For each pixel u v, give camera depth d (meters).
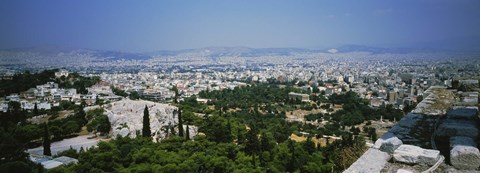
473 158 10.79
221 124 82.62
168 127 89.38
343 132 107.56
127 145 61.66
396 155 11.83
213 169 55.22
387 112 130.75
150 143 68.38
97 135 90.94
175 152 63.06
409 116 18.64
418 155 11.48
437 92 27.45
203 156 57.34
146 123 78.56
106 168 52.12
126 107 99.12
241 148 69.44
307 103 160.00
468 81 31.06
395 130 15.92
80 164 51.66
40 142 84.62
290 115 140.25
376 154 12.39
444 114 18.53
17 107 116.56
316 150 72.75
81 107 111.88
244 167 55.44
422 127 16.17
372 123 122.38
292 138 101.19
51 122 90.62
